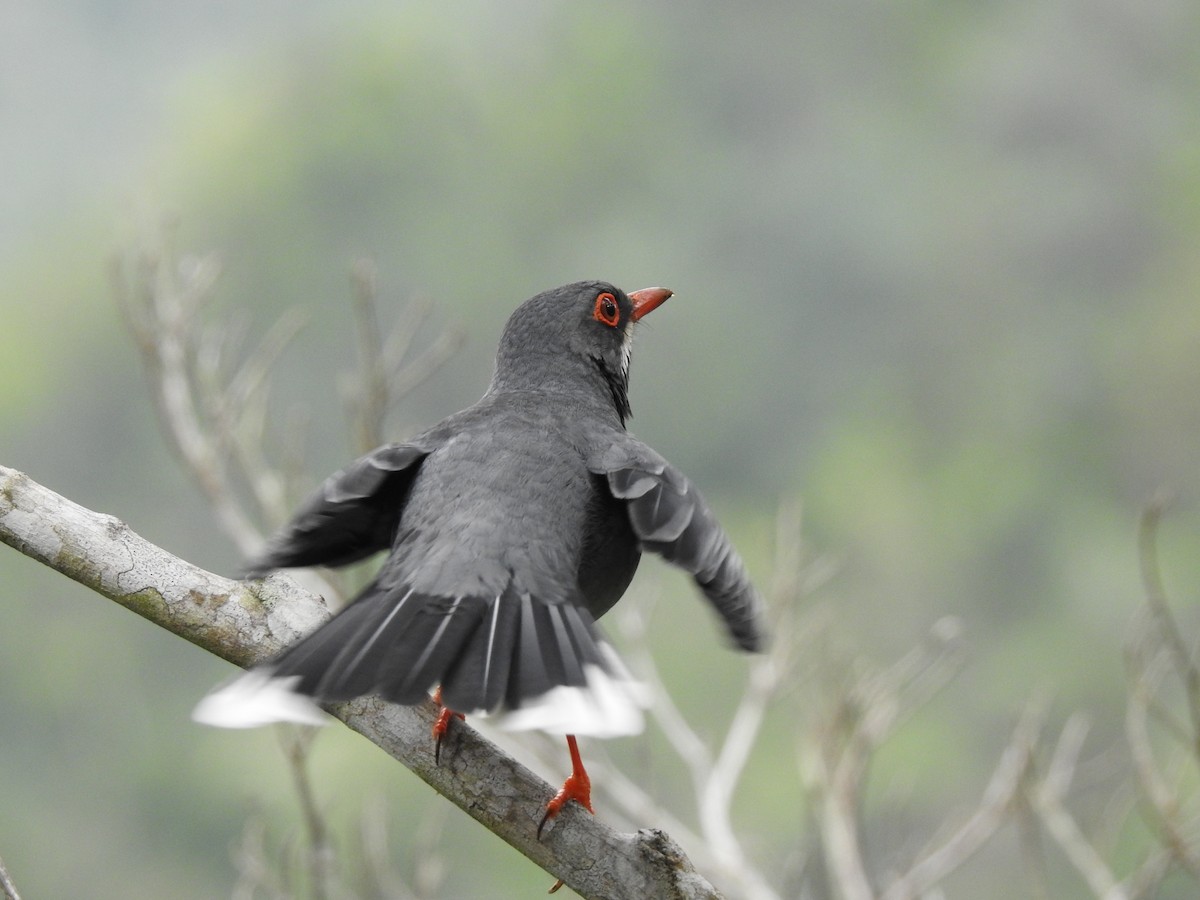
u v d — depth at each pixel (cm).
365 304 742
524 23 2702
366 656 401
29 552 461
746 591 441
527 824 438
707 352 2464
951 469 2281
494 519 451
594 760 771
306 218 2414
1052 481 2269
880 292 2522
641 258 2500
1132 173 2548
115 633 1823
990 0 2716
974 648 1970
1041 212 2508
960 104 2658
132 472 2159
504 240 2497
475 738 444
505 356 562
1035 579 2131
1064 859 1327
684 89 2675
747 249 2539
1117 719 1758
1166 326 2355
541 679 402
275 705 387
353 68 2541
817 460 2322
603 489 478
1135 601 2022
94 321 2241
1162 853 685
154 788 1722
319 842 643
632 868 432
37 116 2836
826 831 748
